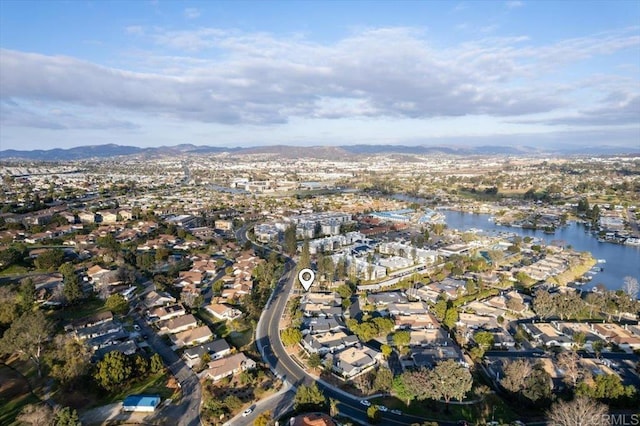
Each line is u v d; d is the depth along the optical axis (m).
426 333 145.88
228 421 98.50
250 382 114.00
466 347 140.62
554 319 165.88
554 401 103.31
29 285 156.50
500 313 167.25
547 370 122.00
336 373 121.56
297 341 135.25
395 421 99.88
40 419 88.62
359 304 177.25
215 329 148.00
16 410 99.25
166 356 129.00
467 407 106.12
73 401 104.00
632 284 191.62
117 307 156.62
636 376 122.62
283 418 98.25
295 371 122.38
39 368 114.88
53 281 180.88
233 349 131.62
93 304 164.38
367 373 122.25
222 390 110.81
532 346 143.00
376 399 109.38
